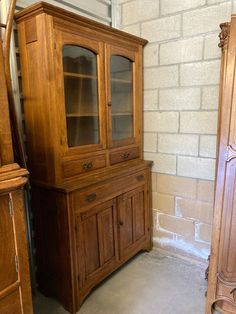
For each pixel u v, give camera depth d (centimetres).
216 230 159
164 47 210
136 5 219
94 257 181
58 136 157
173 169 222
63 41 153
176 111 212
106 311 172
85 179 172
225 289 159
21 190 98
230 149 150
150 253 238
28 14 148
